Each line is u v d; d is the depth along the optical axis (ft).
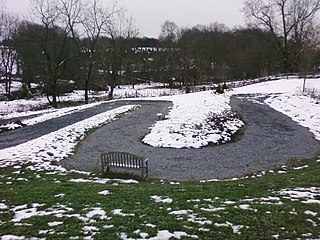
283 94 108.37
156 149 53.16
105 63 153.48
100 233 19.21
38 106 124.47
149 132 64.03
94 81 178.81
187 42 234.58
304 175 36.52
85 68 140.26
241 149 53.01
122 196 28.27
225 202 25.62
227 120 70.79
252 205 24.08
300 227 19.72
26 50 162.81
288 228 19.58
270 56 210.18
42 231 19.84
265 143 56.85
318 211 22.53
